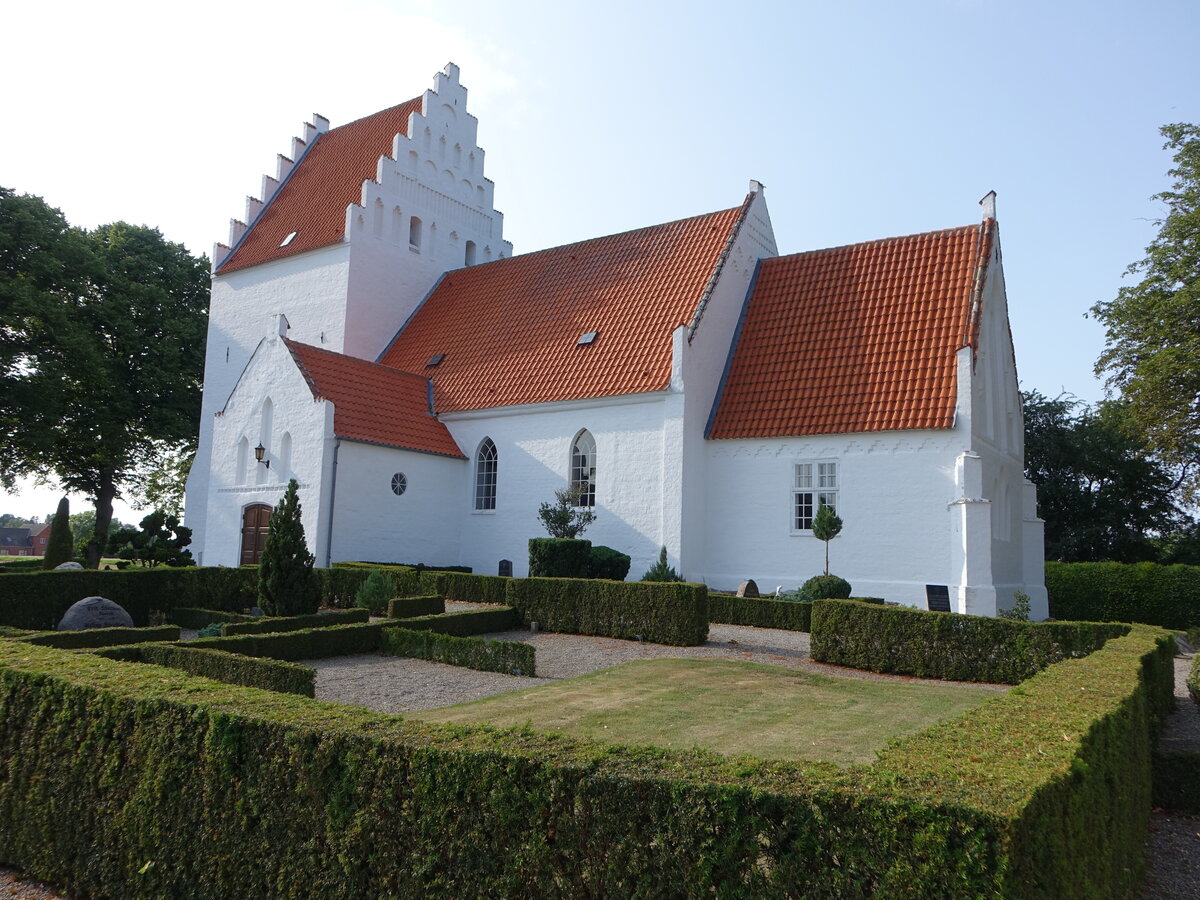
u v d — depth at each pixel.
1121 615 31.41
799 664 15.09
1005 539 25.08
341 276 32.50
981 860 3.60
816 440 22.84
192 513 36.22
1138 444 39.84
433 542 27.56
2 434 37.31
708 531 24.45
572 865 4.39
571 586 18.28
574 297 29.62
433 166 36.06
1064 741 5.00
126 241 43.94
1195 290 28.98
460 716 10.94
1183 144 32.03
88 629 14.70
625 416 25.05
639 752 4.72
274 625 16.19
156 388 42.12
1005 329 26.67
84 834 6.47
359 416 26.09
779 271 27.69
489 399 27.81
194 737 5.89
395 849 4.93
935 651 13.94
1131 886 6.19
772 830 3.99
